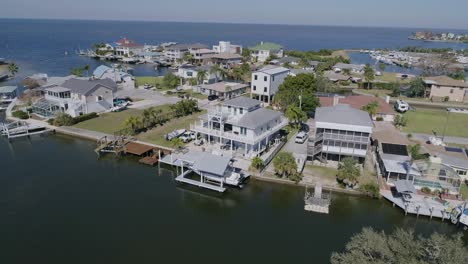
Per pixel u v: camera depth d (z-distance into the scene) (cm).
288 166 4644
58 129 6725
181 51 17438
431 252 2339
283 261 3231
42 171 5116
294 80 8250
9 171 5091
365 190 4362
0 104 8450
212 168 4559
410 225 3866
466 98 9806
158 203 4288
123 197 4409
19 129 6594
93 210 4081
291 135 6600
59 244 3441
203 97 9512
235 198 4441
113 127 6844
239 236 3631
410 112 8394
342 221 3931
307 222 3909
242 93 9944
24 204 4181
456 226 3825
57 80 8931
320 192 4341
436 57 17900
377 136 5825
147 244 3466
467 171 4644
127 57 17875
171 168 5284
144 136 6378
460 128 7144
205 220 3934
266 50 17350
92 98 7731
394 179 4612
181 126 6956
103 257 3256
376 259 2448
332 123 4972
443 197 4288
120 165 5378
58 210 4062
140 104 8581
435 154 5100
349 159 4591
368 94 10431
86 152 5847
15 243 3447
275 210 4162
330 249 3422
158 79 12119
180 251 3366
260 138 5369
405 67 18025
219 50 19062
